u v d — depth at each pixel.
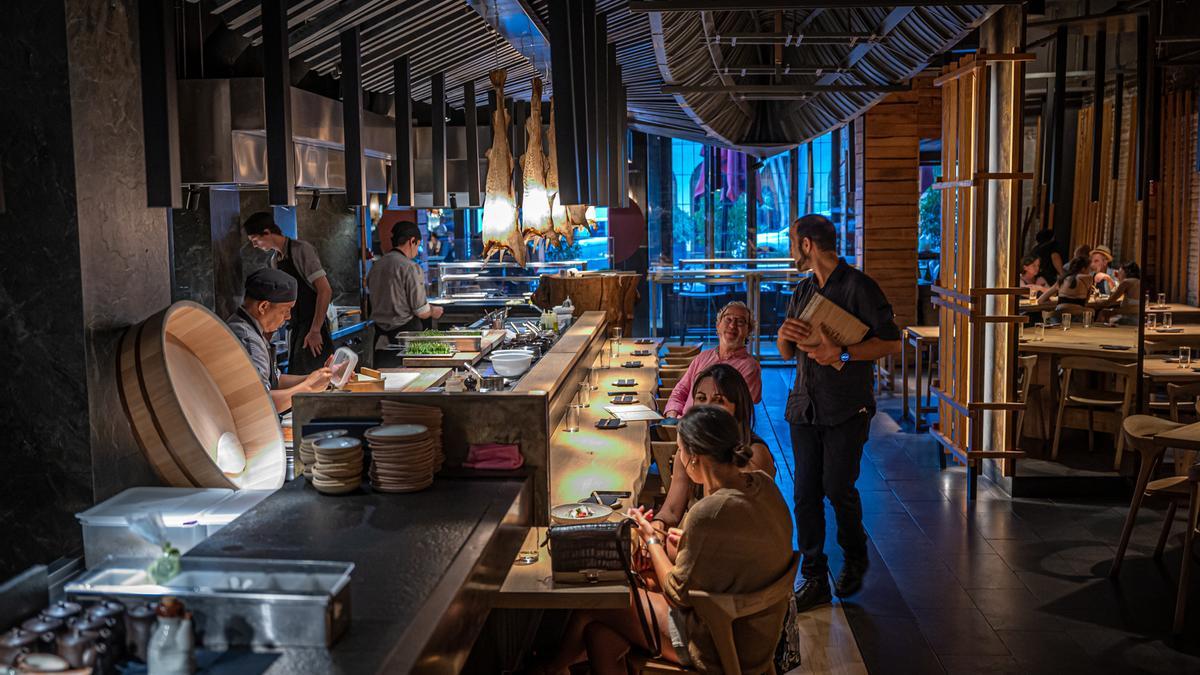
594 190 4.81
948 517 6.66
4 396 3.01
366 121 6.07
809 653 4.58
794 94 9.53
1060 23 7.14
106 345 3.09
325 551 2.55
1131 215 12.05
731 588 3.12
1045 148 8.26
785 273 13.52
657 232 15.48
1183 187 11.41
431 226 12.77
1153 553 5.86
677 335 15.53
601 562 3.08
